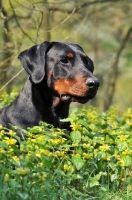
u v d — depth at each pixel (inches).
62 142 386.3
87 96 436.1
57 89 446.0
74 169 381.4
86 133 410.6
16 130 444.8
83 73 438.0
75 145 390.3
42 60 449.1
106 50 1173.1
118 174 404.8
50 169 379.2
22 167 336.8
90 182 380.2
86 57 460.4
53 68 447.5
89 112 534.0
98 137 413.1
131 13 978.7
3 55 816.9
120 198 381.4
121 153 397.1
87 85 432.1
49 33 781.3
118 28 1132.5
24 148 366.0
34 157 353.4
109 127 469.4
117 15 1051.3
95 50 1100.5
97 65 1112.8
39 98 446.6
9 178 336.8
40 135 390.0
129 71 1246.3
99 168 402.0
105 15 1066.7
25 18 780.0
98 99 1130.0
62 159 380.5
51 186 354.6
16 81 1007.6
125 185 404.2
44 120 447.8
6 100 587.2
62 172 362.6
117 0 783.1
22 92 455.5
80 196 370.6
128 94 1269.7
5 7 799.1
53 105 448.1
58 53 449.1
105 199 379.2
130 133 451.2
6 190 332.2
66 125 459.2
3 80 868.6
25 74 1016.9
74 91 436.8
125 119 542.0
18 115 449.7
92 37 1155.3
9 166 353.7
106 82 1159.6
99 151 397.7
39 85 448.1
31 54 456.8
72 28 957.2
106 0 777.6
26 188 338.3
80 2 855.7
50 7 860.0
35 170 337.4
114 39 1173.1
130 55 1178.6
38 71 446.3
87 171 394.9
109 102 1027.9
